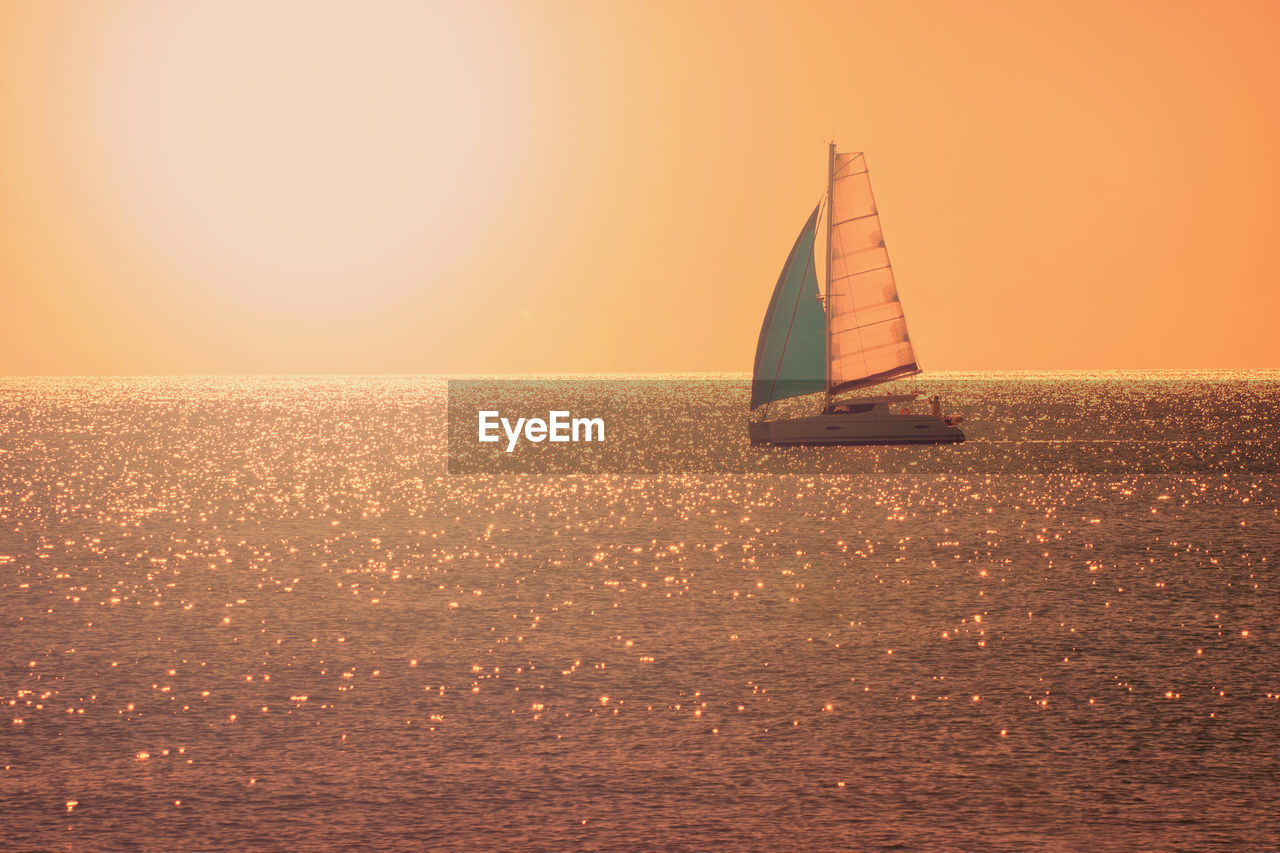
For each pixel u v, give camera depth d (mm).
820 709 24844
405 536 51219
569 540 49938
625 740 23000
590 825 19203
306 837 18781
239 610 35000
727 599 36531
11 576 40812
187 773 21359
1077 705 25094
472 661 28844
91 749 22531
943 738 23047
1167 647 30047
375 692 26203
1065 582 39281
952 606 35250
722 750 22422
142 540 49812
